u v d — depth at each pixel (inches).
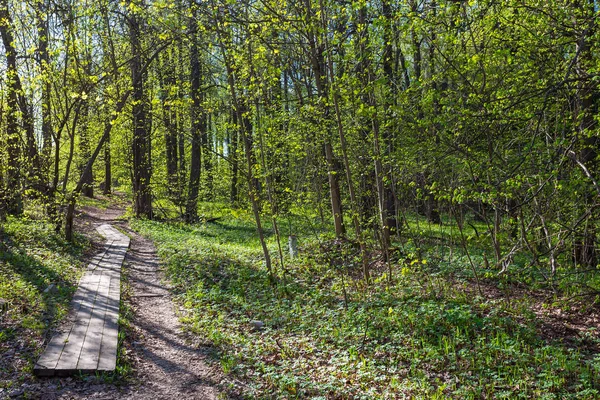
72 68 520.7
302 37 437.1
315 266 483.5
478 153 299.0
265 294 401.7
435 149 314.8
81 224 810.2
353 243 453.1
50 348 241.6
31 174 580.7
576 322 312.0
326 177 538.6
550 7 272.7
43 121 594.2
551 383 229.8
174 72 801.6
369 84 305.0
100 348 247.8
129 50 644.1
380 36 311.1
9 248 429.7
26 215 608.7
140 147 963.3
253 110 461.1
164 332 306.7
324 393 226.1
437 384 237.0
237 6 398.0
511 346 268.4
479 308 339.3
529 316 319.9
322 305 362.6
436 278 423.5
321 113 438.0
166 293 409.1
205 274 459.5
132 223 893.8
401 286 401.4
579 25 267.3
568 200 310.2
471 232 630.5
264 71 418.9
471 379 241.9
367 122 458.6
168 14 396.2
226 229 863.7
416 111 301.4
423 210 712.4
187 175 977.5
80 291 362.9
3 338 241.6
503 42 293.0
